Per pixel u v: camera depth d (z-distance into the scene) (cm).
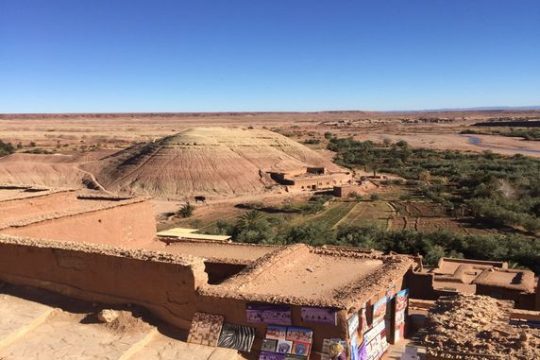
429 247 3675
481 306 1032
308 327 1052
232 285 1188
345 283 1245
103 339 1135
